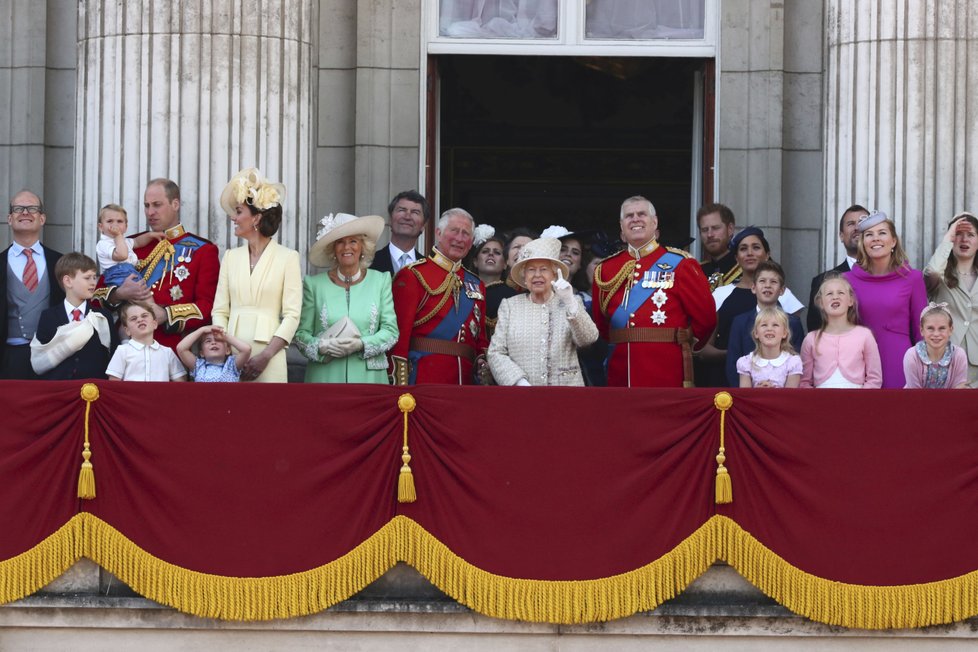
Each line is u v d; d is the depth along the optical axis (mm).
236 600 39562
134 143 48344
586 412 39812
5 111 53844
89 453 39781
